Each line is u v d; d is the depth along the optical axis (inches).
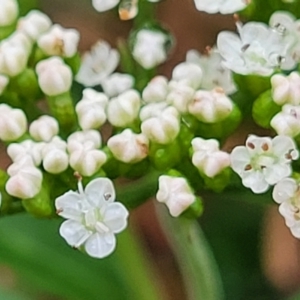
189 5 6.8
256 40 5.0
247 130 5.5
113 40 6.8
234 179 5.0
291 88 4.9
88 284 5.9
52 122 5.0
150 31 5.3
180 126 5.0
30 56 5.2
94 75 5.4
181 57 6.7
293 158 4.8
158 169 5.0
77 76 5.3
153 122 4.9
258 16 5.2
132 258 5.8
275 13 5.1
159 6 6.9
